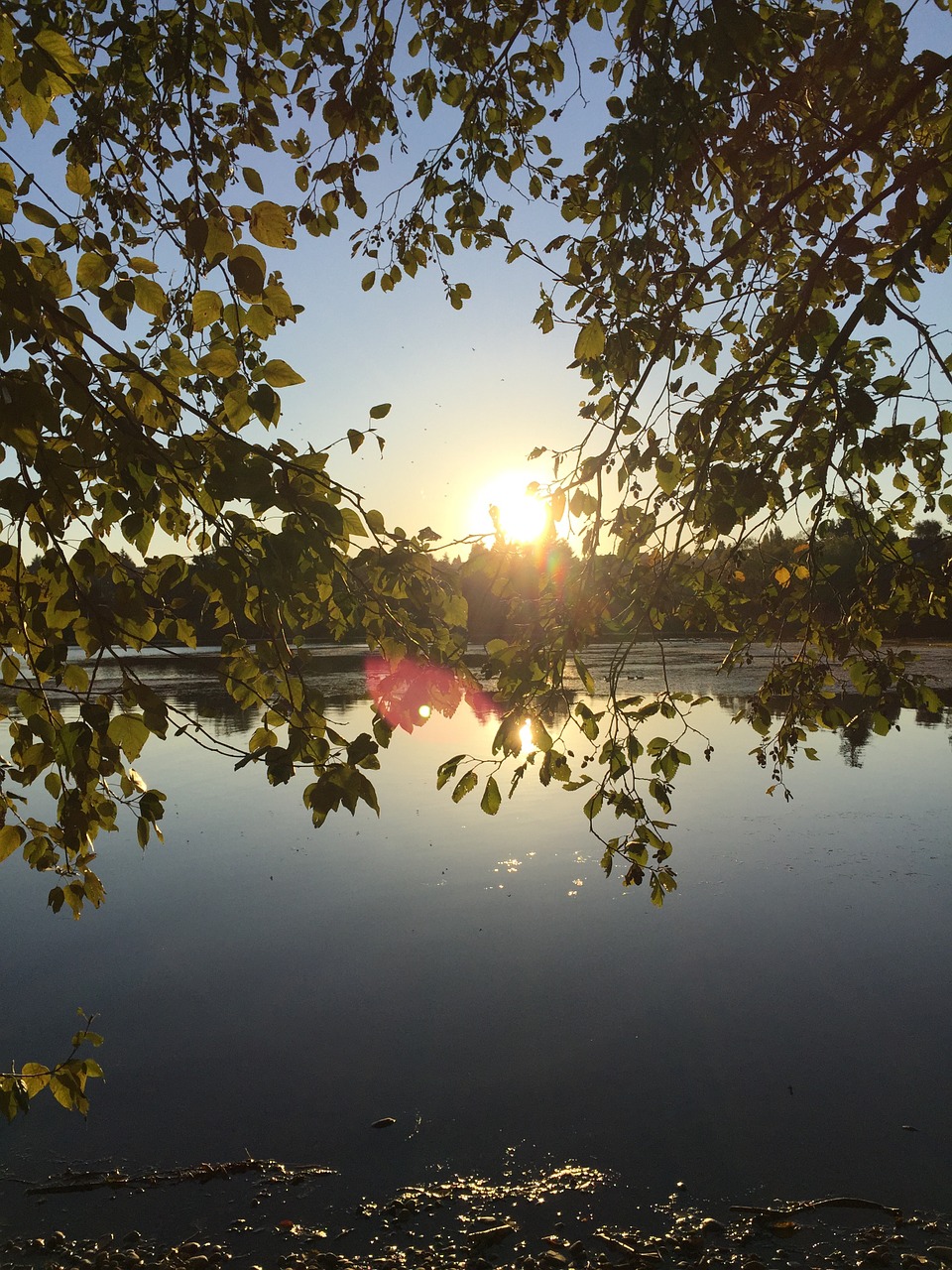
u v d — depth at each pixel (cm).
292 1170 524
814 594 397
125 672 209
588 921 887
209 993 754
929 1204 479
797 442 359
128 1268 451
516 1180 510
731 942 820
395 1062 638
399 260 455
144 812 250
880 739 1942
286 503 202
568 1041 658
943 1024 657
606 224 358
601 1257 450
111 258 199
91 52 317
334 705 2822
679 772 1612
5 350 171
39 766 243
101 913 959
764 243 389
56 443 210
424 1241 466
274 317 212
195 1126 571
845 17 297
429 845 1188
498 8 410
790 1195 489
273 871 1095
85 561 212
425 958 812
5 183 196
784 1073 605
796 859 1054
